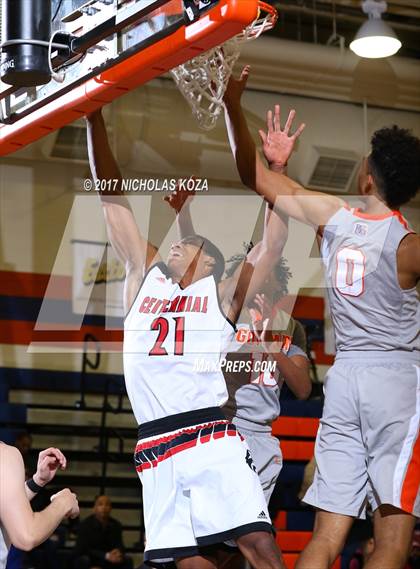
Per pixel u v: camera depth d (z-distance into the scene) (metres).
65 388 10.97
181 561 3.54
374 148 3.71
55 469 3.40
